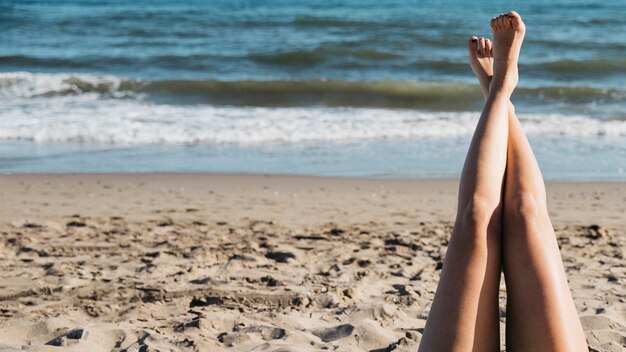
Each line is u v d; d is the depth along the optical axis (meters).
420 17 32.44
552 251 2.26
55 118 13.05
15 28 26.84
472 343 2.15
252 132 12.34
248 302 4.46
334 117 13.83
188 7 39.19
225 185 9.01
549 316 2.17
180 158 10.69
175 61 20.25
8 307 4.30
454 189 8.97
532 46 23.59
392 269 5.32
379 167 10.23
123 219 7.05
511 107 2.75
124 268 5.21
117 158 10.63
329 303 4.43
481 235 2.24
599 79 19.19
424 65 20.20
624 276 5.16
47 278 4.89
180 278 4.92
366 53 20.91
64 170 9.78
